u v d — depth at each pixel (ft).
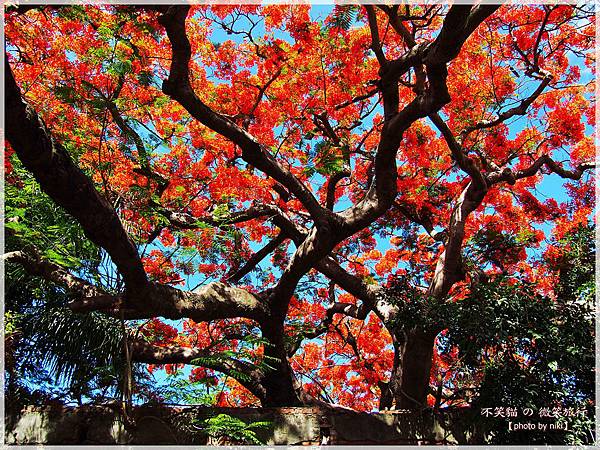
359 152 30.35
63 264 20.58
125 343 20.17
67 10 21.74
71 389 21.03
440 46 17.46
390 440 21.61
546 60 31.55
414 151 31.60
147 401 21.80
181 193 28.84
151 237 27.45
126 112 22.81
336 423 21.67
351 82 28.66
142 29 19.74
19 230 20.68
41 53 25.79
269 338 25.61
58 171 14.74
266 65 28.40
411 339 25.08
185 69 19.86
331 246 24.16
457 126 30.96
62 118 23.08
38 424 19.77
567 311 21.48
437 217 32.48
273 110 30.22
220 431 19.58
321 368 35.68
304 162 30.27
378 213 24.02
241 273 30.91
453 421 21.99
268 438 21.02
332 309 31.96
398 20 23.39
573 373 20.49
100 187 22.52
